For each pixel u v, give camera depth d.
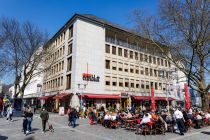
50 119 23.06
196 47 20.34
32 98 56.03
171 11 21.78
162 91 45.78
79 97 31.94
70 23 36.81
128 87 39.25
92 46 35.12
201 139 11.83
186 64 23.33
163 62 47.62
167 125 14.80
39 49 35.94
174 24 21.89
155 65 45.47
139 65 42.25
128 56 40.62
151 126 13.45
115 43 39.09
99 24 36.84
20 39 33.41
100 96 32.91
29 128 13.82
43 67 39.47
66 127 16.80
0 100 25.08
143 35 24.39
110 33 39.06
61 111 30.08
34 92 55.38
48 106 42.78
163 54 25.05
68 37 37.12
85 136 12.60
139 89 41.28
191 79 23.03
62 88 36.62
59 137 12.08
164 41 23.28
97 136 12.68
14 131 13.98
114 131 15.00
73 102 31.52
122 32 39.12
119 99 36.81
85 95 31.67
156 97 42.72
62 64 38.31
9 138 11.52
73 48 34.19
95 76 34.44
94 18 38.84
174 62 23.48
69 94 32.28
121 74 38.56
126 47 40.72
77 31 33.84
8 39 32.22
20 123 18.39
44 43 35.69
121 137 12.43
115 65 38.06
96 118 20.03
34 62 35.56
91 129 15.92
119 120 17.55
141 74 42.34
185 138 12.21
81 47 33.78
